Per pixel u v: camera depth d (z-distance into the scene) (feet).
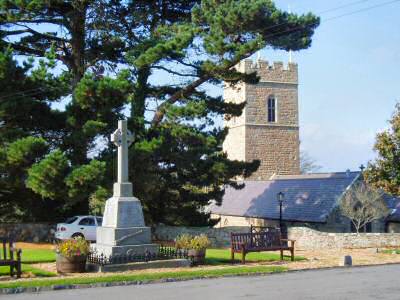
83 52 100.99
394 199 129.29
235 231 100.63
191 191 106.11
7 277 49.32
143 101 100.53
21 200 100.37
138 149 87.71
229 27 92.07
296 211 133.39
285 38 96.17
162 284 47.50
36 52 102.06
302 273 55.62
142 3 101.14
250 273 54.19
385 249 87.45
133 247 57.88
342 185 128.77
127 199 59.72
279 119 189.57
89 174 78.48
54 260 62.54
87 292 43.01
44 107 89.66
